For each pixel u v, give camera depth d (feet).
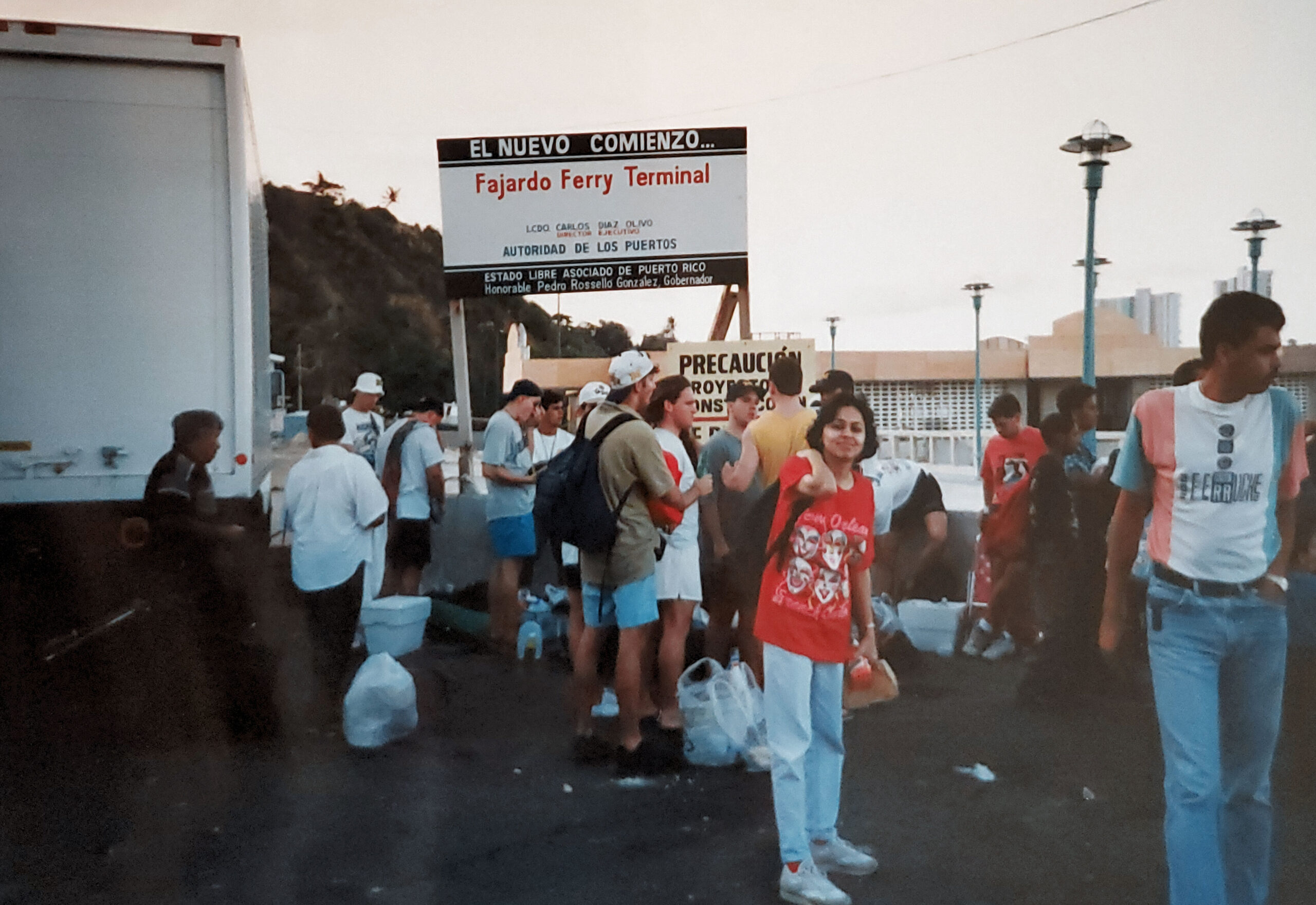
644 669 16.10
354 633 16.63
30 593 16.10
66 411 15.89
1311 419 15.42
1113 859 12.01
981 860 12.06
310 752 15.10
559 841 12.51
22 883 11.73
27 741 15.53
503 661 19.04
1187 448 11.05
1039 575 16.58
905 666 17.57
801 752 11.18
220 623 16.43
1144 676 15.57
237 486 16.40
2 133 15.60
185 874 11.85
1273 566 10.80
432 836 12.62
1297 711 13.28
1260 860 10.92
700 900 11.23
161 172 15.92
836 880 11.73
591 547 14.46
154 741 15.70
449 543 21.03
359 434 20.74
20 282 15.72
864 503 11.27
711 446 17.34
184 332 16.11
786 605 11.12
